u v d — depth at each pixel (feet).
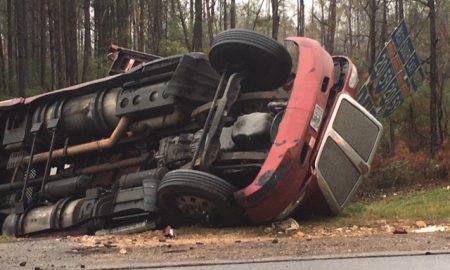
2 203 34.09
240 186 26.14
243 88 27.81
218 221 25.73
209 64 28.32
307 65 26.09
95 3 102.42
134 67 32.24
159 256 19.11
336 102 26.40
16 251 21.40
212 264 17.26
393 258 17.43
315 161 25.07
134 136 30.42
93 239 24.58
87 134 32.42
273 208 24.30
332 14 88.69
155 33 91.04
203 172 24.07
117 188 29.60
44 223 30.14
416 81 61.82
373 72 57.47
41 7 96.73
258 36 26.22
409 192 53.26
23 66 84.79
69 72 87.51
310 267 16.43
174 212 26.04
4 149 35.29
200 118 27.73
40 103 33.78
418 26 82.33
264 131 25.36
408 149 64.95
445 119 77.77
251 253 19.04
